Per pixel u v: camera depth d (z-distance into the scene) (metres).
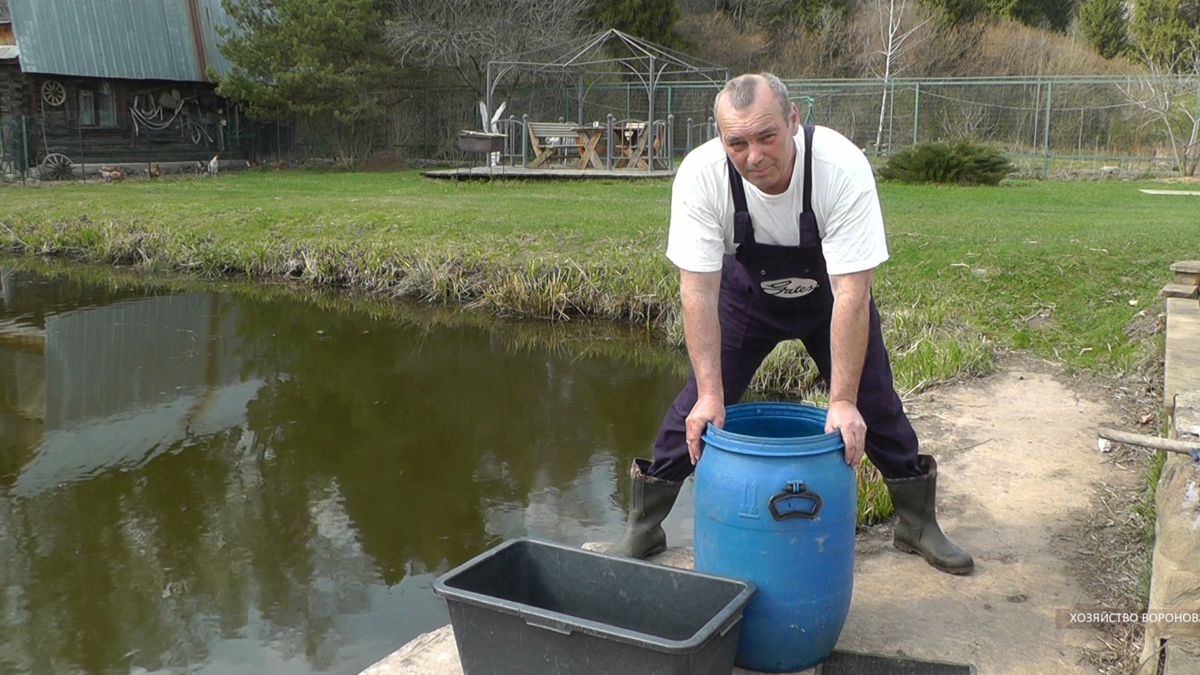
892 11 27.94
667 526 4.30
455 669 2.72
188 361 7.82
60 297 10.29
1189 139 20.31
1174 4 32.16
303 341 8.45
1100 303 6.95
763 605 2.41
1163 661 2.31
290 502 4.95
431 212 12.34
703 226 2.56
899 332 6.70
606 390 6.96
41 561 4.32
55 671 3.48
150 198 14.98
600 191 15.80
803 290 2.75
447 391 6.96
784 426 2.84
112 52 20.50
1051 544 3.37
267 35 22.12
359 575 4.16
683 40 30.11
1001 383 5.58
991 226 9.57
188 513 4.83
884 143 24.08
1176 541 2.24
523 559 2.61
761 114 2.29
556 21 25.02
